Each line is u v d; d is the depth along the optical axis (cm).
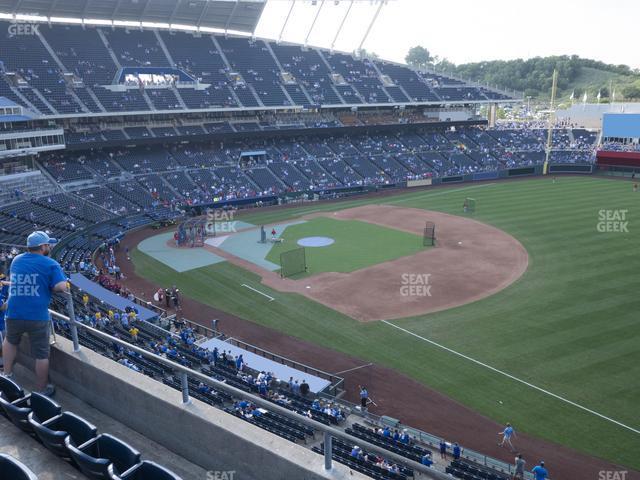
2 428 798
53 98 6906
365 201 8169
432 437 2348
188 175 7950
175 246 5825
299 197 8356
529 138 10825
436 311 3819
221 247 5734
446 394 2772
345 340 3444
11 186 5972
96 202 6612
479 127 11381
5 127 5959
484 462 2181
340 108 9912
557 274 4447
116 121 7775
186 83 8238
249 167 8581
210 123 8575
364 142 10062
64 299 3381
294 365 3111
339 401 2691
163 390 812
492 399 2700
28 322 855
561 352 3106
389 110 10631
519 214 6700
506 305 3853
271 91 8994
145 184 7450
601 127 10681
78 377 920
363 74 10462
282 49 10181
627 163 9300
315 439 2294
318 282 4544
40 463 715
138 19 8681
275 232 6247
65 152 7362
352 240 5847
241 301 4184
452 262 4925
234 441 706
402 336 3453
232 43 9700
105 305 3647
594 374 2853
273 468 672
